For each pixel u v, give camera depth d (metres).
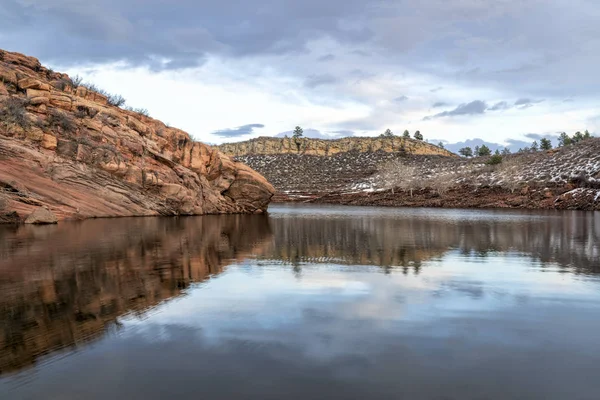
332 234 21.05
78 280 8.86
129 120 34.97
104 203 29.00
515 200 63.91
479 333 5.73
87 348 5.07
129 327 5.88
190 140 40.28
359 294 8.00
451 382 4.25
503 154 122.69
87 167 28.61
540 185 69.31
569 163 78.81
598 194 58.03
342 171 129.75
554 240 18.41
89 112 31.78
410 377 4.36
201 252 13.73
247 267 11.05
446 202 69.00
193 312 6.66
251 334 5.63
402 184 84.88
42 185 25.14
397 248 15.54
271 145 190.12
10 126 25.23
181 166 37.94
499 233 21.75
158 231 20.45
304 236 19.92
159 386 4.11
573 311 6.88
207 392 4.00
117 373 4.38
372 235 20.58
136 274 9.69
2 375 4.32
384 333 5.71
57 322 6.07
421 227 25.75
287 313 6.66
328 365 4.63
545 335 5.68
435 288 8.59
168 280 9.12
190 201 36.72
